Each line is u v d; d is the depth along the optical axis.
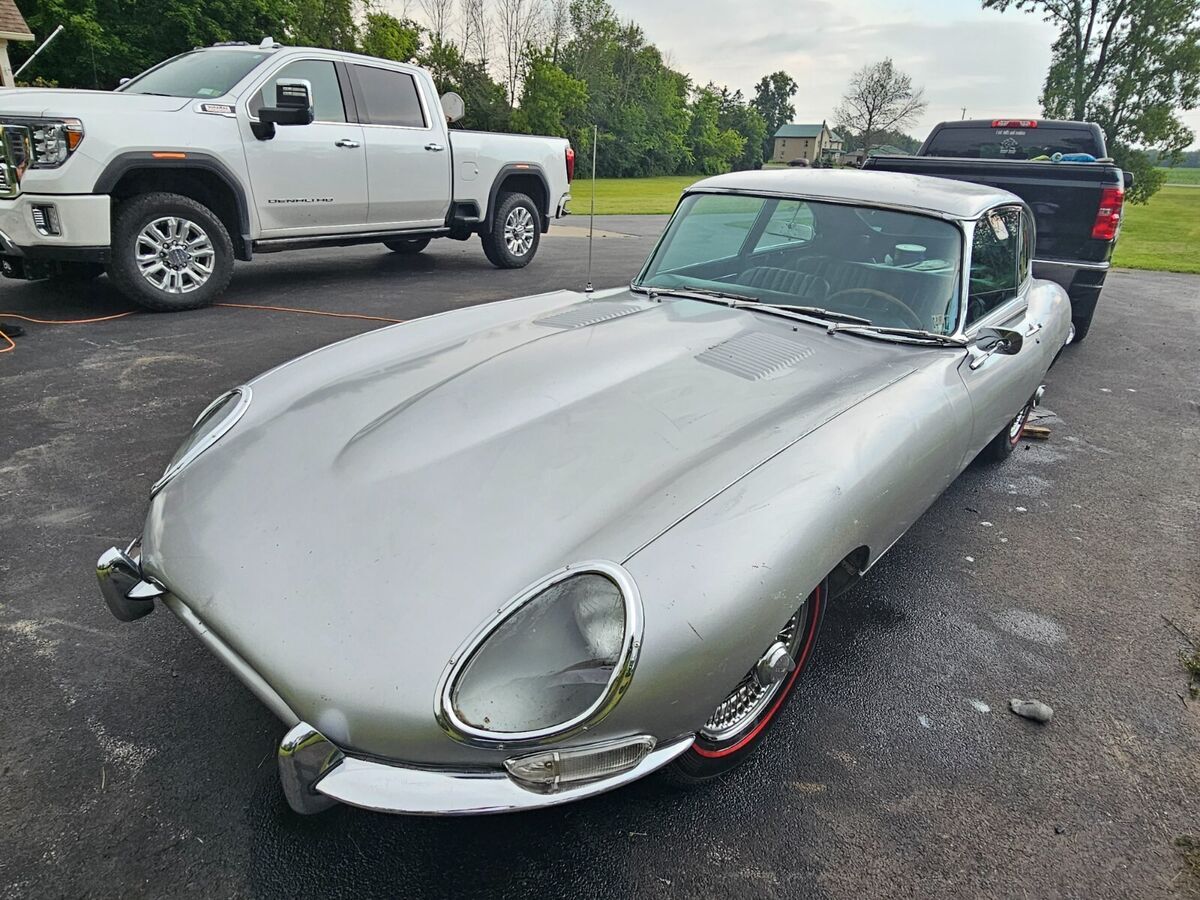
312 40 42.09
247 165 6.19
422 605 1.47
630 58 53.56
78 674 2.19
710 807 1.86
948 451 2.40
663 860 1.72
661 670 1.43
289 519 1.71
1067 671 2.45
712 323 2.71
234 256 6.39
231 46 6.71
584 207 19.67
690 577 1.50
